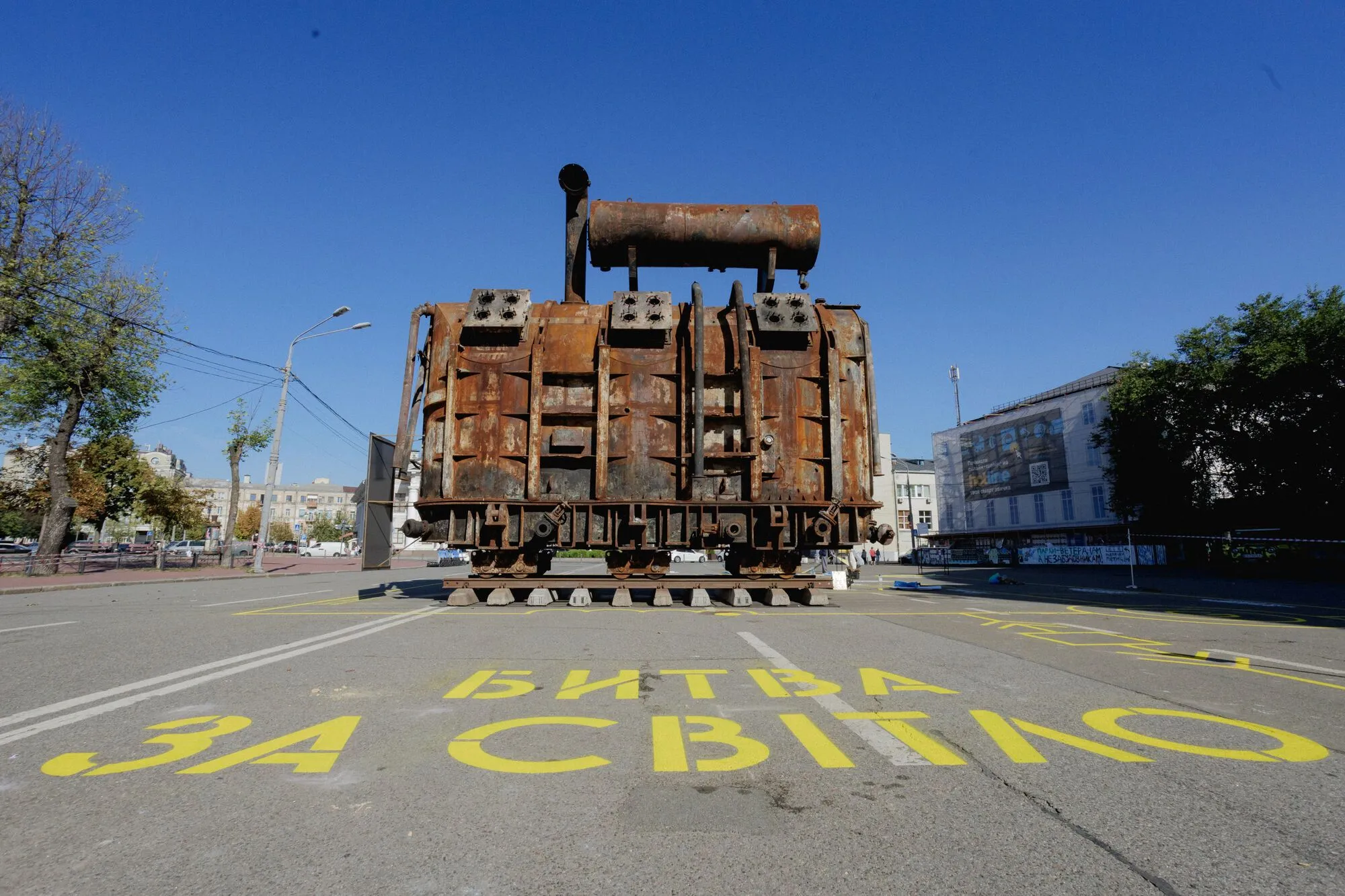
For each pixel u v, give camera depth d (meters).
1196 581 20.00
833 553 24.55
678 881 1.97
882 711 3.81
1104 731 3.47
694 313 10.17
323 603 10.99
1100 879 1.98
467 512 10.27
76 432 25.16
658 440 10.40
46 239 21.33
